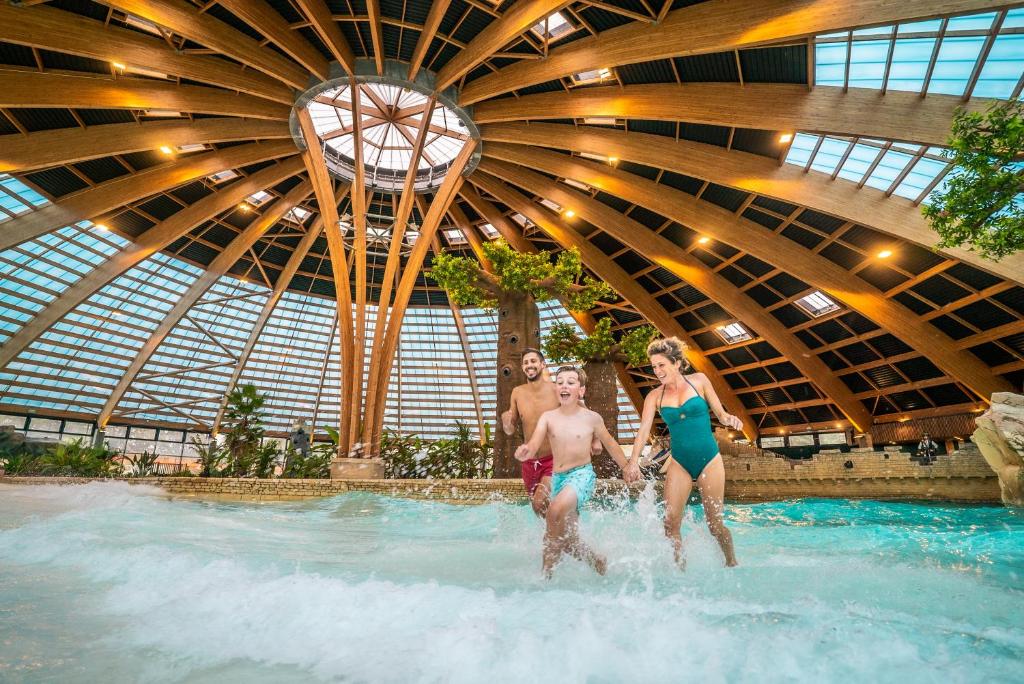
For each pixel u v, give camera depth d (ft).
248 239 98.84
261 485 52.37
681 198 77.61
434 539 17.11
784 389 115.03
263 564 10.24
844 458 69.15
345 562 11.45
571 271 67.21
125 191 77.82
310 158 76.59
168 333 114.93
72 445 76.95
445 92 70.08
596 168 78.28
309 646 5.76
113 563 9.93
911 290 76.89
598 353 71.15
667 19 51.47
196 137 72.28
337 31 61.77
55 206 76.59
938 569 10.99
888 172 59.41
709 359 118.52
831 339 96.58
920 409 97.76
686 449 12.71
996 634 6.08
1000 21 41.65
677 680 4.69
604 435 12.82
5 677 4.78
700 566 11.37
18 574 9.34
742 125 56.59
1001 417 47.55
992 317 74.43
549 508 11.08
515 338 65.46
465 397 145.89
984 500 59.11
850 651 5.35
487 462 86.22
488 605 7.13
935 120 48.55
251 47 61.21
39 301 94.32
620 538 13.21
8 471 67.31
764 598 7.81
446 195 80.89
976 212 32.73
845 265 78.79
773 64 53.62
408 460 83.82
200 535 15.70
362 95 86.28
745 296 95.14
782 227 76.74
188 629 6.37
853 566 11.27
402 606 7.11
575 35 58.65
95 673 4.96
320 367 138.72
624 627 6.08
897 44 46.55
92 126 67.82
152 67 58.49
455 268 64.80
